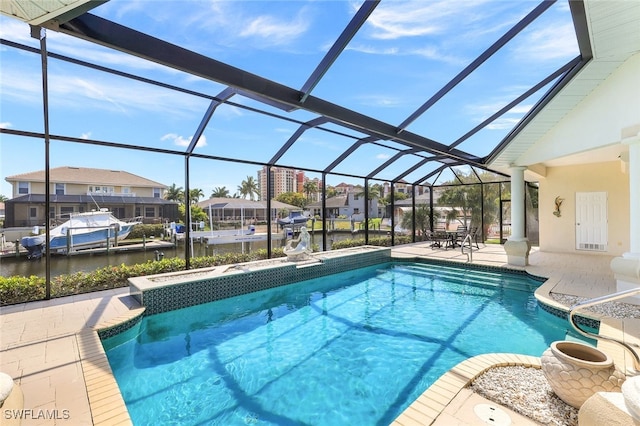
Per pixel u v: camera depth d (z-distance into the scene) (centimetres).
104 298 548
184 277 596
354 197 2056
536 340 440
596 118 551
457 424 216
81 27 296
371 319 533
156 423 279
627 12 329
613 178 978
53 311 475
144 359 397
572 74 492
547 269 778
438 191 1484
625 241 958
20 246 1173
